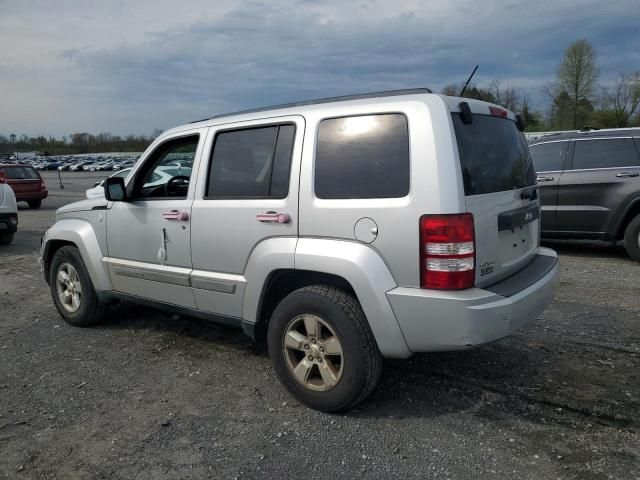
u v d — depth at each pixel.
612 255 8.04
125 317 5.45
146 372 4.12
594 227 7.63
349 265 3.14
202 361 4.31
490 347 4.39
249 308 3.70
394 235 3.03
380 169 3.13
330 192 3.28
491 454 2.95
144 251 4.38
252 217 3.60
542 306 3.43
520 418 3.31
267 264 3.51
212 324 5.19
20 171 17.89
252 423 3.33
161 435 3.22
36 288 6.80
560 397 3.55
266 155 3.63
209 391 3.78
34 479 2.83
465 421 3.29
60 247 5.42
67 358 4.43
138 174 4.51
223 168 3.87
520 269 3.59
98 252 4.80
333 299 3.25
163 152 4.43
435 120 3.01
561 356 4.20
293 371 3.50
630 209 7.37
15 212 10.05
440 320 2.95
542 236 8.10
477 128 3.34
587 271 6.93
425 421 3.30
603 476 2.74
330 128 3.36
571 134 7.95
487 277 3.16
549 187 7.89
